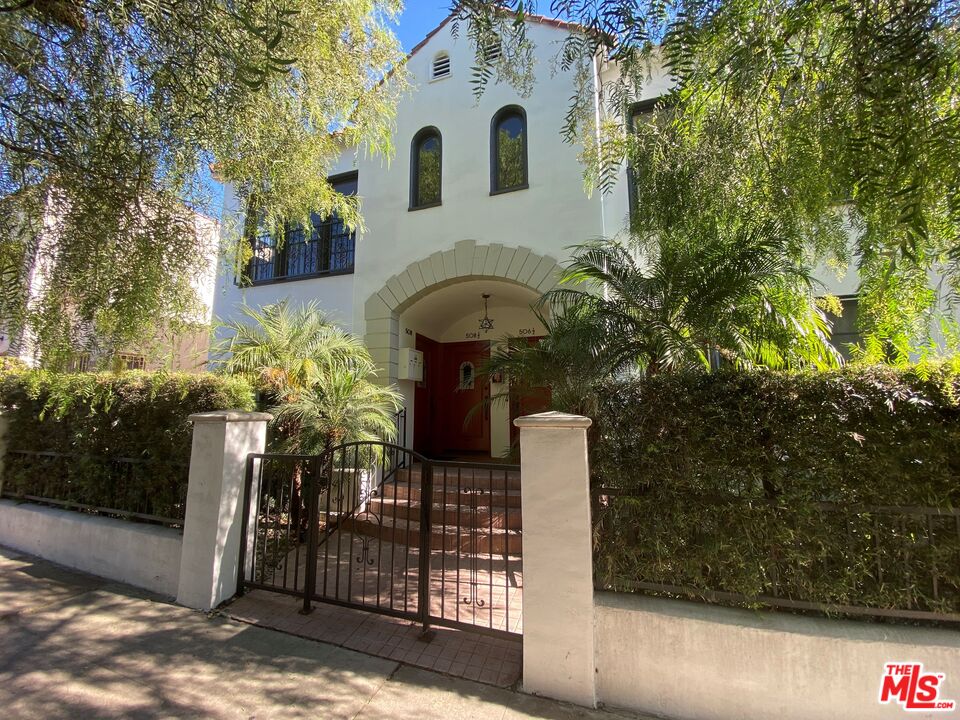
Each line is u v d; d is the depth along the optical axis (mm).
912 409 2404
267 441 5453
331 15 3582
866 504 2461
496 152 7262
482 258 6961
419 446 8602
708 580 2770
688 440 2762
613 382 3094
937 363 2508
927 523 2412
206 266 3793
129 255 3201
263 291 8438
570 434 2826
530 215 6785
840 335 5309
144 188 3211
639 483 2830
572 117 3002
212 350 6188
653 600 2781
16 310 3080
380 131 5016
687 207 3297
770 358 3354
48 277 3123
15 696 2609
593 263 4164
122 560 4320
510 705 2633
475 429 9164
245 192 4121
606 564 2885
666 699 2586
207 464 3920
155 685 2746
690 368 2953
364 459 5629
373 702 2627
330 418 5512
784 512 2584
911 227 1680
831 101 1877
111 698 2617
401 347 7793
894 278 2527
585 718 2539
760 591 2607
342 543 5434
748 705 2473
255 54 2662
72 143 2934
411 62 7926
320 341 6320
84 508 4852
